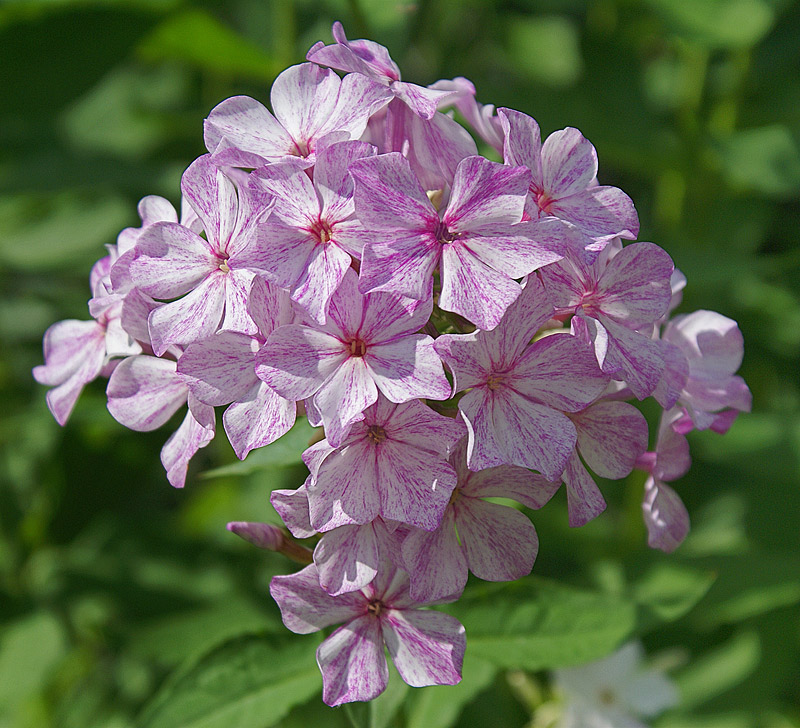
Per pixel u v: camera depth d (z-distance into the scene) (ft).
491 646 1.03
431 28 1.61
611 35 1.40
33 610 1.37
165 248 0.94
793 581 1.20
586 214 0.94
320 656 0.93
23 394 1.53
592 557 1.31
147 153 1.53
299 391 0.89
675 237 1.37
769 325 1.47
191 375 0.91
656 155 1.34
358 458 0.90
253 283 0.90
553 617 1.03
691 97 1.39
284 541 0.97
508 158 0.92
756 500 1.36
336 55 0.94
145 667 1.37
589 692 1.21
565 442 0.90
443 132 0.95
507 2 1.88
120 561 1.41
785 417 1.27
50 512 1.50
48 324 1.51
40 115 1.23
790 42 1.38
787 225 1.73
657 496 0.98
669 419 0.97
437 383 0.88
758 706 1.30
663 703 1.21
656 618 1.02
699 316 1.01
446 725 1.09
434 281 0.95
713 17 1.27
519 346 0.90
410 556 0.91
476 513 0.93
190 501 1.56
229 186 0.93
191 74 1.66
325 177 0.90
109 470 1.53
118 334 0.97
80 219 1.46
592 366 0.91
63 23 1.17
